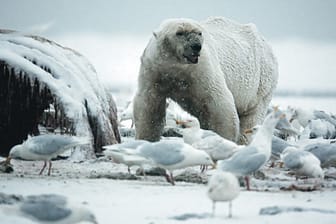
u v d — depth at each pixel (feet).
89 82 95.91
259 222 47.96
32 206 42.16
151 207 53.67
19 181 67.10
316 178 70.95
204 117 87.45
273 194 62.95
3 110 93.50
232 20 102.78
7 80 92.22
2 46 93.35
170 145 66.54
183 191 62.69
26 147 73.05
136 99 87.15
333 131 128.88
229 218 49.39
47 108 95.61
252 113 102.63
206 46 86.48
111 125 98.27
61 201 43.01
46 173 77.10
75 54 98.84
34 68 92.02
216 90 85.35
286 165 69.41
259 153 62.54
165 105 89.04
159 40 82.33
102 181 69.05
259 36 103.71
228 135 86.22
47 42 98.12
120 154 70.18
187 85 85.25
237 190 49.39
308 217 49.60
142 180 72.43
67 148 72.69
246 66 97.09
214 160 73.92
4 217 46.91
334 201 59.41
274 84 105.40
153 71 84.12
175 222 47.88
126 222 47.83
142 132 87.92
